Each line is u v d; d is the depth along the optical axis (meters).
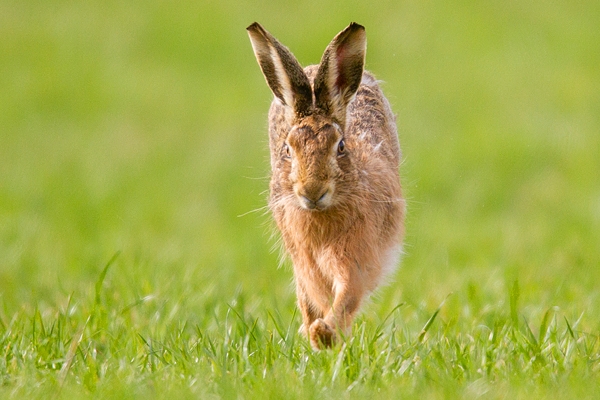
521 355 12.91
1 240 24.59
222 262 22.36
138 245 23.64
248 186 33.38
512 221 28.53
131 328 14.26
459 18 52.06
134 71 48.62
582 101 41.31
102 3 57.31
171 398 11.14
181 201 31.72
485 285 18.55
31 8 56.81
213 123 41.53
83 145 39.12
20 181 33.72
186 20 54.12
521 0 54.94
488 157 34.69
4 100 44.81
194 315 15.80
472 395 11.16
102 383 11.80
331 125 13.95
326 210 14.27
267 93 45.12
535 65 45.88
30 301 17.48
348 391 11.38
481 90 42.66
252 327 14.08
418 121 38.59
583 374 11.95
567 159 34.72
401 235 16.05
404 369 12.24
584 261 21.50
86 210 30.12
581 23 51.38
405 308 17.27
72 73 48.34
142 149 38.47
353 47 14.41
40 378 12.31
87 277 19.41
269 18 51.81
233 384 11.62
